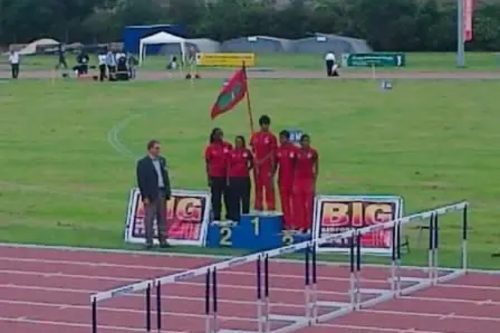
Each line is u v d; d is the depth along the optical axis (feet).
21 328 97.35
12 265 126.11
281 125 258.37
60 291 112.47
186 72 457.27
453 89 346.54
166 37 507.30
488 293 106.63
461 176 187.11
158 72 458.09
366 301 102.78
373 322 95.55
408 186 177.99
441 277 113.50
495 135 238.68
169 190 134.00
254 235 130.82
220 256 127.75
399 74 425.28
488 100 309.83
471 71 442.09
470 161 203.62
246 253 128.67
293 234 128.88
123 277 118.83
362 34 630.74
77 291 112.37
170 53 586.86
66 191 180.75
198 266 122.62
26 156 220.43
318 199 128.26
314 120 267.18
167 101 319.68
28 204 169.78
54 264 126.31
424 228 135.44
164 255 129.59
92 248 134.92
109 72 406.21
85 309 104.32
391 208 124.88
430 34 615.57
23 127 265.95
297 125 257.75
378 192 172.86
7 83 396.37
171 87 369.30
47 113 294.87
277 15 655.76
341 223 126.62
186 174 191.11
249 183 136.26
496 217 152.05
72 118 282.36
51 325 98.27
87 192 179.73
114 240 139.74
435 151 216.33
